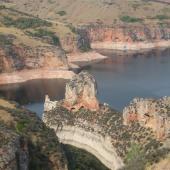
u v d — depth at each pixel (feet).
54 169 425.69
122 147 538.06
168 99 540.11
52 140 454.81
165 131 498.28
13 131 408.46
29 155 413.59
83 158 543.39
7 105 485.97
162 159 410.52
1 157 361.71
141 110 542.57
